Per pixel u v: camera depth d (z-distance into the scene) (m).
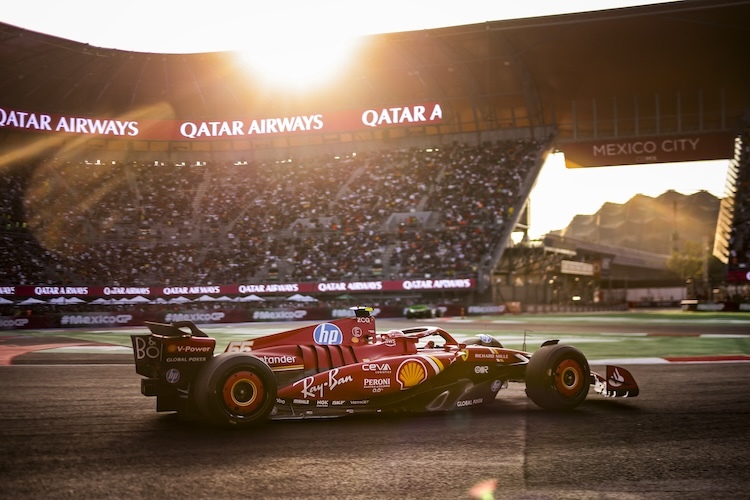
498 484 4.57
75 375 10.98
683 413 7.27
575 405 7.48
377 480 4.65
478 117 54.19
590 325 29.31
